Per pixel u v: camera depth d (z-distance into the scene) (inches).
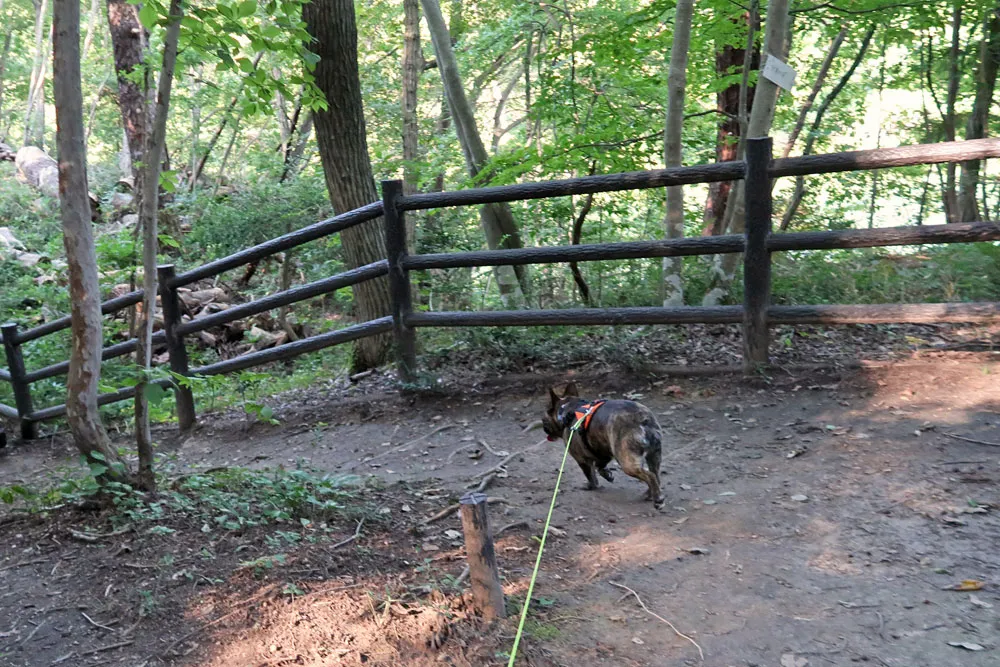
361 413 279.3
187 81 730.2
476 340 296.2
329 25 309.7
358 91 324.5
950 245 292.4
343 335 284.5
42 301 504.7
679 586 143.2
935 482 170.4
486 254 261.3
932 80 548.4
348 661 123.9
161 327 470.3
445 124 740.0
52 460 302.2
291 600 140.6
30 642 132.6
